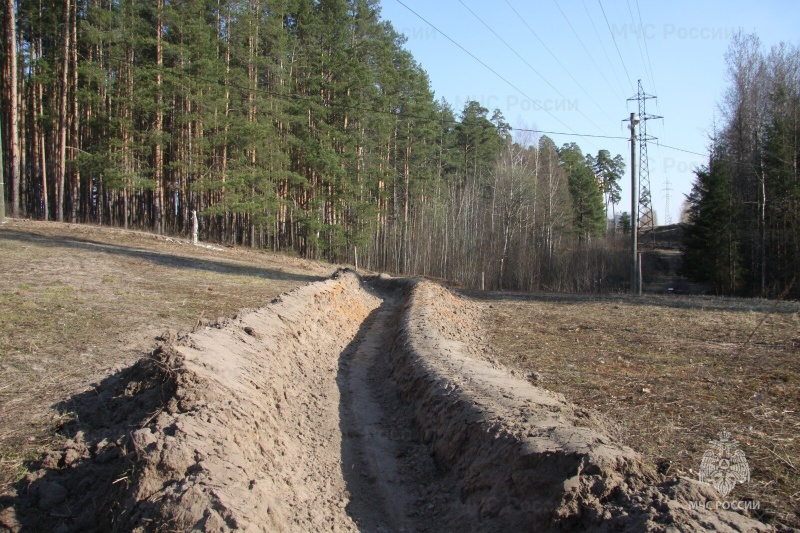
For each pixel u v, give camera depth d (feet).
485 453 17.56
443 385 24.09
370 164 146.20
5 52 105.60
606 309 62.69
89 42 106.32
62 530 14.12
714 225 116.37
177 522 12.77
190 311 41.52
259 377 24.13
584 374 30.50
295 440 22.22
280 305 38.88
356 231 147.54
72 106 112.06
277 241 147.02
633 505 12.98
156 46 105.50
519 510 14.71
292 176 131.34
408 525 17.02
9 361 25.62
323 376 32.94
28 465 16.75
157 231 110.32
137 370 20.75
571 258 161.38
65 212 133.18
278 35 125.08
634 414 22.86
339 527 16.24
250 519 13.17
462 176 205.67
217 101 105.29
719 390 26.58
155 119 110.42
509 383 24.59
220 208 111.65
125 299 42.65
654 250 192.13
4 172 104.37
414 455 21.86
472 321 53.93
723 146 128.06
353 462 21.42
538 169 184.85
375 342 46.24
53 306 36.73
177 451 14.87
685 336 42.45
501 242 161.89
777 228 110.22
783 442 19.34
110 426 18.37
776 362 32.45
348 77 136.05
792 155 107.65
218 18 122.72
